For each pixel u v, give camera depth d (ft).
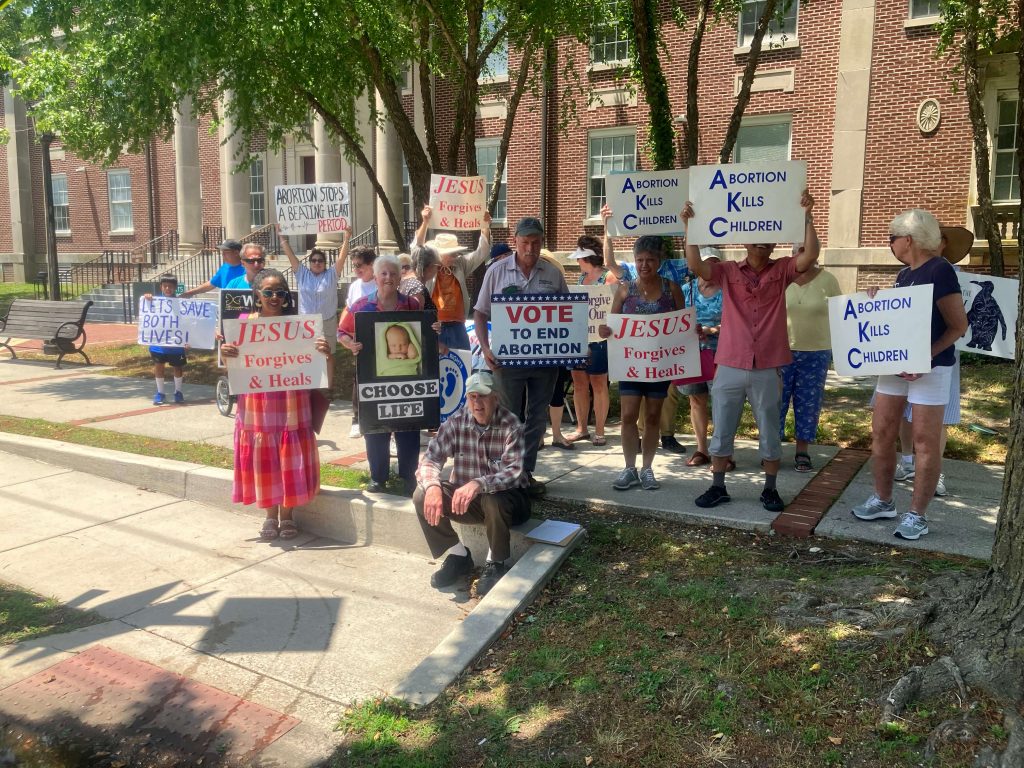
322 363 18.31
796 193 15.92
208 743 11.43
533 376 18.69
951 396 17.17
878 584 13.12
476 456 16.21
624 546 16.19
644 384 18.97
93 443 25.49
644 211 21.76
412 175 35.91
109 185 92.43
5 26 47.14
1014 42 42.78
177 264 79.00
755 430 24.90
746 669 11.27
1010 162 48.24
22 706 12.38
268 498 18.39
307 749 11.20
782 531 16.21
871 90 51.16
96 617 15.29
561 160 63.26
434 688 12.10
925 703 10.09
